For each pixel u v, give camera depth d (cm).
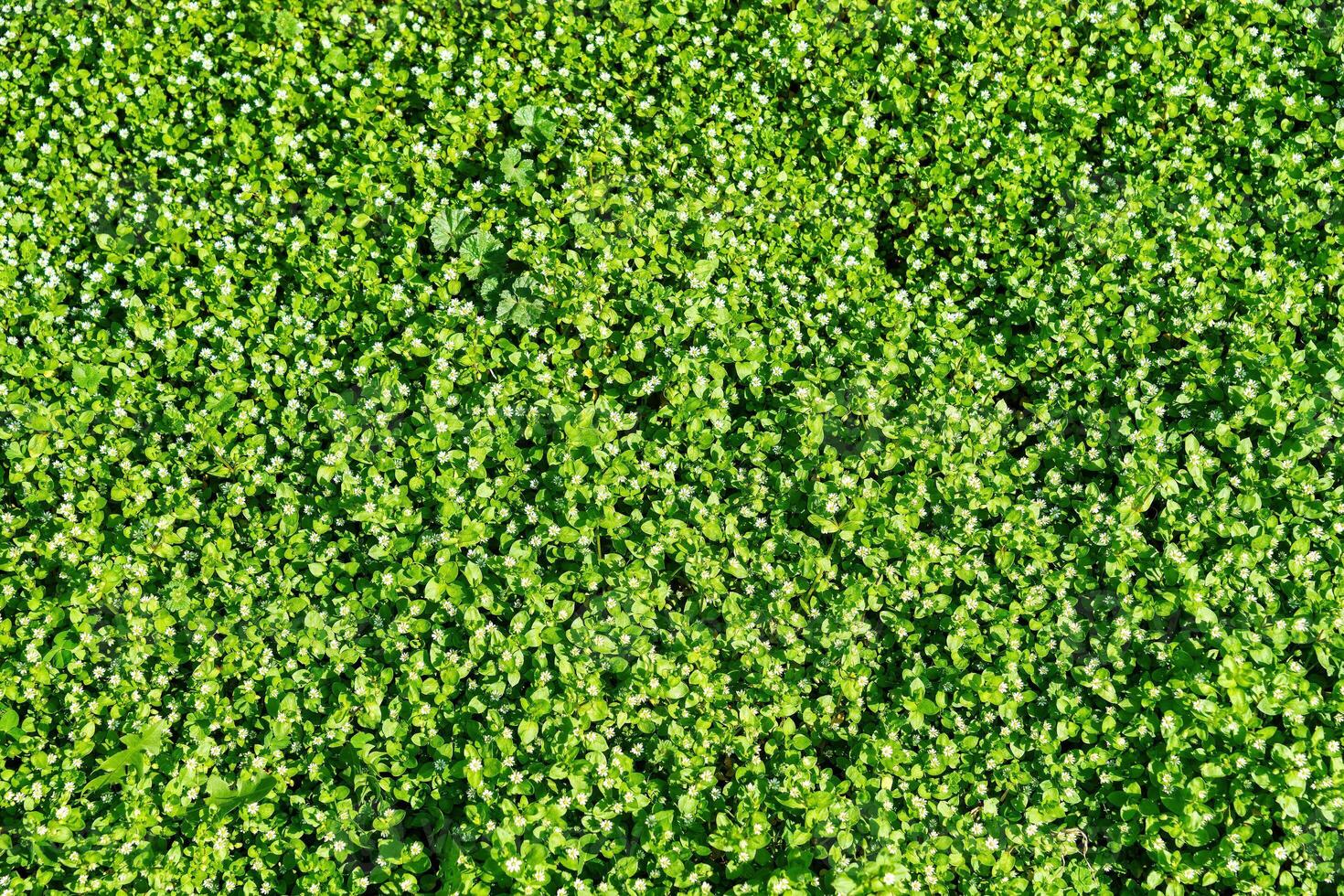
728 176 320
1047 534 304
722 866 298
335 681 302
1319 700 296
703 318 312
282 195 321
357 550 307
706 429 308
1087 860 296
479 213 321
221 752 301
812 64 323
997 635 301
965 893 295
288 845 297
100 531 309
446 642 302
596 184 318
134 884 297
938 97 319
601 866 297
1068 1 324
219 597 306
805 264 317
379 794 298
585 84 325
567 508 306
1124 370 310
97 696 304
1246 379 306
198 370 314
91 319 318
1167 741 296
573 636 301
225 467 310
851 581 303
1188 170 315
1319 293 309
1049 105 319
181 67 327
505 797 298
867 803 297
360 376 312
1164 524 303
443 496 307
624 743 302
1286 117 317
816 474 307
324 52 328
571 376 311
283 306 315
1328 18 320
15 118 326
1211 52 318
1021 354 311
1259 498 302
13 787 300
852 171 319
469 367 312
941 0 323
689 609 304
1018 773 297
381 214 320
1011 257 315
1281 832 296
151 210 321
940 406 308
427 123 323
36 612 305
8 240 320
